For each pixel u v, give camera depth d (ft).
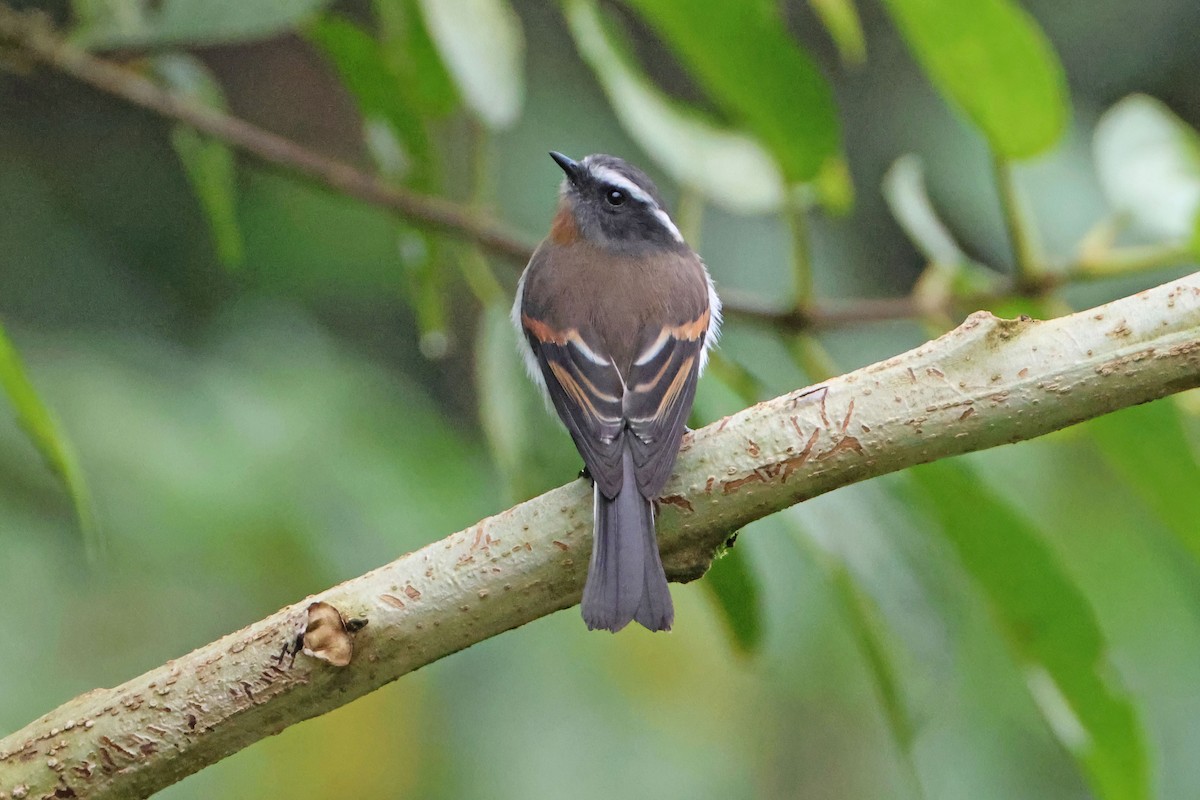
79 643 36.17
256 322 42.42
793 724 41.45
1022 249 27.53
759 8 25.75
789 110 26.81
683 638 41.16
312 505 37.09
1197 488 25.05
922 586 25.36
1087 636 24.34
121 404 37.22
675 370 26.53
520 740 39.68
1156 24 50.29
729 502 19.84
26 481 36.50
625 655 41.04
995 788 37.78
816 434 19.34
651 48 55.72
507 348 28.58
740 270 45.47
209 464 36.73
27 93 49.34
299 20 29.53
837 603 27.89
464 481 40.09
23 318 47.50
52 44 31.30
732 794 40.27
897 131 49.80
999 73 25.03
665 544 20.15
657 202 31.89
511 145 46.55
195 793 38.24
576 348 26.76
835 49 51.24
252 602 37.19
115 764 18.76
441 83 32.55
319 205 47.32
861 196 49.47
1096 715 24.48
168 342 42.29
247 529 36.14
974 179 43.93
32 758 18.74
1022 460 38.29
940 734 38.19
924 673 25.08
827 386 19.51
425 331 34.01
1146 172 27.58
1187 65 50.16
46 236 48.49
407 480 38.70
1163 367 18.53
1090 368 18.66
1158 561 38.11
